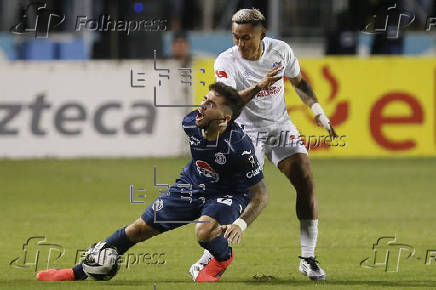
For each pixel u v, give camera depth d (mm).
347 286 20594
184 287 20141
